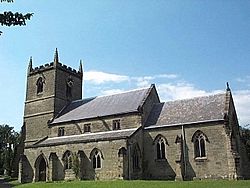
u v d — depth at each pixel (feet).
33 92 238.07
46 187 133.49
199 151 164.76
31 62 247.29
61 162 181.88
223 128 160.35
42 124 224.74
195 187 112.16
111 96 216.33
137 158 173.37
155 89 206.80
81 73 254.88
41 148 191.52
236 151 163.53
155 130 178.60
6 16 38.22
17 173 228.63
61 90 231.91
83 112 211.61
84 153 175.22
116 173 161.38
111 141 168.25
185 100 191.62
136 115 183.42
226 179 151.23
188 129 169.48
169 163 169.58
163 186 118.01
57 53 234.38
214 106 175.63
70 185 135.23
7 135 367.25
